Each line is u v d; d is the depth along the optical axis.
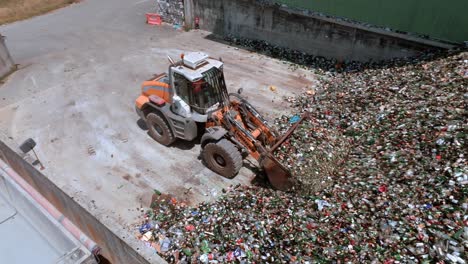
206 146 7.20
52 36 15.43
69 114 9.82
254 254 5.23
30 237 4.86
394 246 4.72
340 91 9.76
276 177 6.46
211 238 5.70
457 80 7.60
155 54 13.27
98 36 15.19
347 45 11.49
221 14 14.31
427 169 5.64
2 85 11.53
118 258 5.25
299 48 12.77
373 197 5.56
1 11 18.48
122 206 6.89
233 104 7.63
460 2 8.91
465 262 4.24
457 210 4.79
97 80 11.55
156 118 7.97
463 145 5.71
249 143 6.86
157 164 7.96
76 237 4.40
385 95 8.45
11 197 5.41
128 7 18.62
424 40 9.77
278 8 12.42
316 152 7.02
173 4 15.53
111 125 9.33
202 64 7.29
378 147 6.75
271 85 10.92
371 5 10.44
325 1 11.30
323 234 5.25
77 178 7.62
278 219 5.77
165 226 6.23
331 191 6.02
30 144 7.24
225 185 7.26
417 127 6.69
